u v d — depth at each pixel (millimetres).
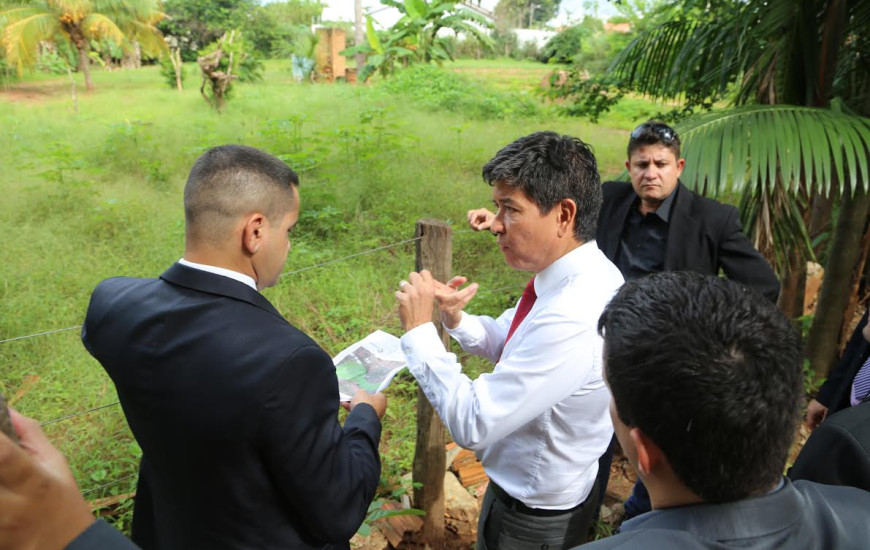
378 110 8008
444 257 2039
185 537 1183
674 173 2463
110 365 1126
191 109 13875
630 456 813
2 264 4633
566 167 1365
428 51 18438
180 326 1075
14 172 7340
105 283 1232
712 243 2498
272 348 1055
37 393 3242
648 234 2639
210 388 1036
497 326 1904
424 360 1487
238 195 1101
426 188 6492
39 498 534
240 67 19750
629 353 732
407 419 3121
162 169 7637
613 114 12789
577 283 1400
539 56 35719
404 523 2465
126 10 18734
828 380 2025
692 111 4246
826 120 2469
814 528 731
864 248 3393
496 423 1359
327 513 1140
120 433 2990
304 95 15312
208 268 1126
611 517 2680
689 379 675
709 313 711
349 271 4598
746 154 2412
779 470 710
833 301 3336
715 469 686
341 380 1691
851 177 2301
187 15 33531
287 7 41281
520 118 12008
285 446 1050
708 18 3695
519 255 1455
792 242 2980
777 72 3039
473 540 2605
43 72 23797
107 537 565
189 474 1109
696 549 678
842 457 1000
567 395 1375
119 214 5730
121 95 17328
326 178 6223
